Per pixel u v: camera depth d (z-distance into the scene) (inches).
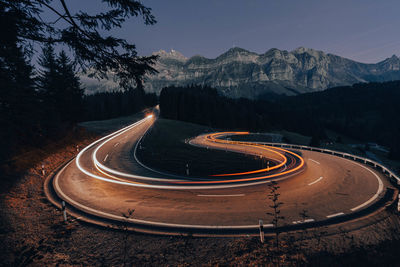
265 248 230.1
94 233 279.0
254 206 357.7
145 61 200.1
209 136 2192.4
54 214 338.0
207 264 208.8
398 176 473.1
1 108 543.5
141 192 441.4
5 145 570.3
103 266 213.8
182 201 386.9
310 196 403.9
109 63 201.6
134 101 4239.7
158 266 209.2
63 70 1034.1
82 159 811.4
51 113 916.0
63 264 217.0
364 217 312.3
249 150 1124.5
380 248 182.2
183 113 3417.8
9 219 303.1
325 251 214.7
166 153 967.6
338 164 701.9
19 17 152.3
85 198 409.7
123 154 918.4
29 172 547.8
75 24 167.6
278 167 699.4
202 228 286.0
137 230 284.4
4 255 222.1
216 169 683.4
